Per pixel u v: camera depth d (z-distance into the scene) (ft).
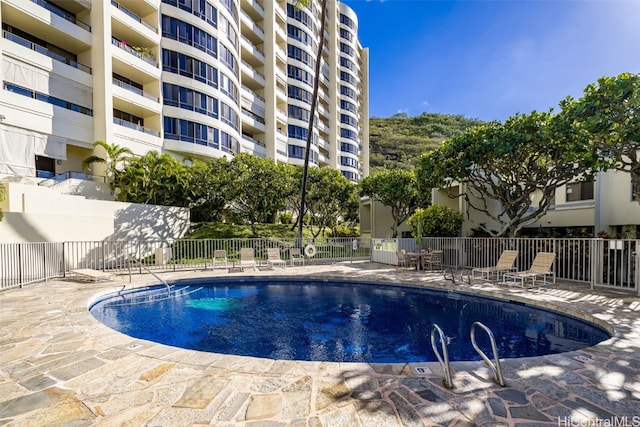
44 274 29.89
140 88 69.26
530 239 31.32
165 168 58.59
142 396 9.27
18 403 8.89
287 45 114.11
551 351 15.38
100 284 28.22
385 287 30.78
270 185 59.36
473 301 25.30
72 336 14.44
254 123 97.04
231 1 84.17
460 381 10.07
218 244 50.21
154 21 67.67
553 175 34.17
